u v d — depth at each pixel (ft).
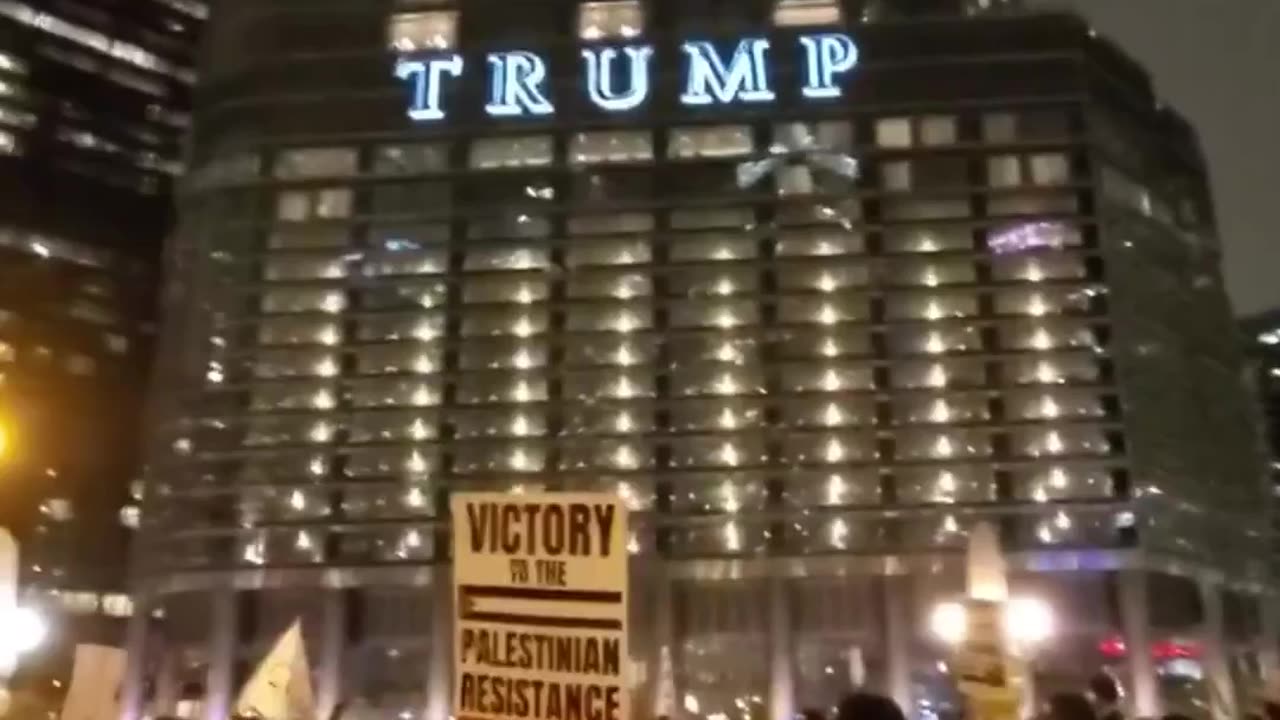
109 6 590.96
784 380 392.06
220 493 391.24
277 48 439.22
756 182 416.87
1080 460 376.48
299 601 387.34
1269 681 50.52
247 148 426.51
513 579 24.06
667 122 426.10
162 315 478.18
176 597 396.78
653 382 393.70
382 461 390.83
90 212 557.74
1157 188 441.68
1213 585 406.00
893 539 376.48
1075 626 372.17
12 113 548.72
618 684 23.04
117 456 528.22
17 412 501.56
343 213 418.92
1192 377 430.20
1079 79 419.74
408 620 384.06
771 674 373.61
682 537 380.17
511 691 23.80
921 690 368.07
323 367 400.26
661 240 408.67
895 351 391.04
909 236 404.98
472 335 400.67
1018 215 402.93
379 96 431.02
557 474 384.88
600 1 442.50
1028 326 390.42
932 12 446.19
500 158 425.69
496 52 434.71
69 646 488.85
